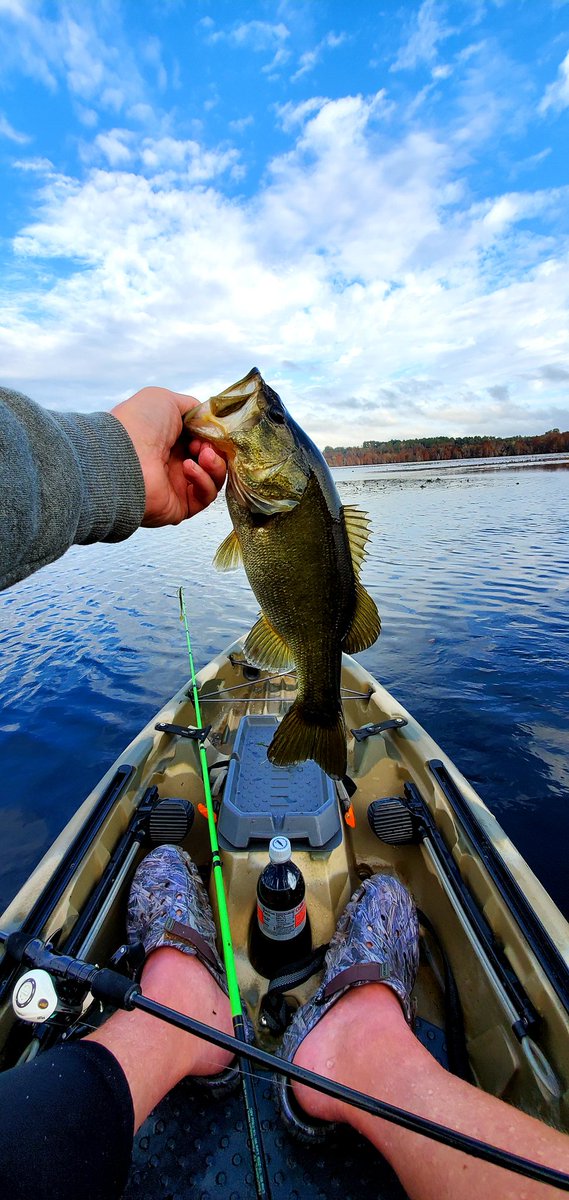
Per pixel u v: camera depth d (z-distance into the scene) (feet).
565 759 6.03
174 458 2.28
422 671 8.30
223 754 4.35
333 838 2.90
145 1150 2.12
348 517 2.32
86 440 1.64
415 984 2.70
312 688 2.31
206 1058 2.08
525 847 4.81
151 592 13.58
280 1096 2.15
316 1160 2.08
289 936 2.51
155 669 8.77
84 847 2.94
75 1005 1.95
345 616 2.29
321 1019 2.17
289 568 2.19
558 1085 1.98
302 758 2.30
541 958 2.30
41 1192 1.32
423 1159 1.64
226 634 10.33
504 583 12.84
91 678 8.46
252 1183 2.03
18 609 12.21
